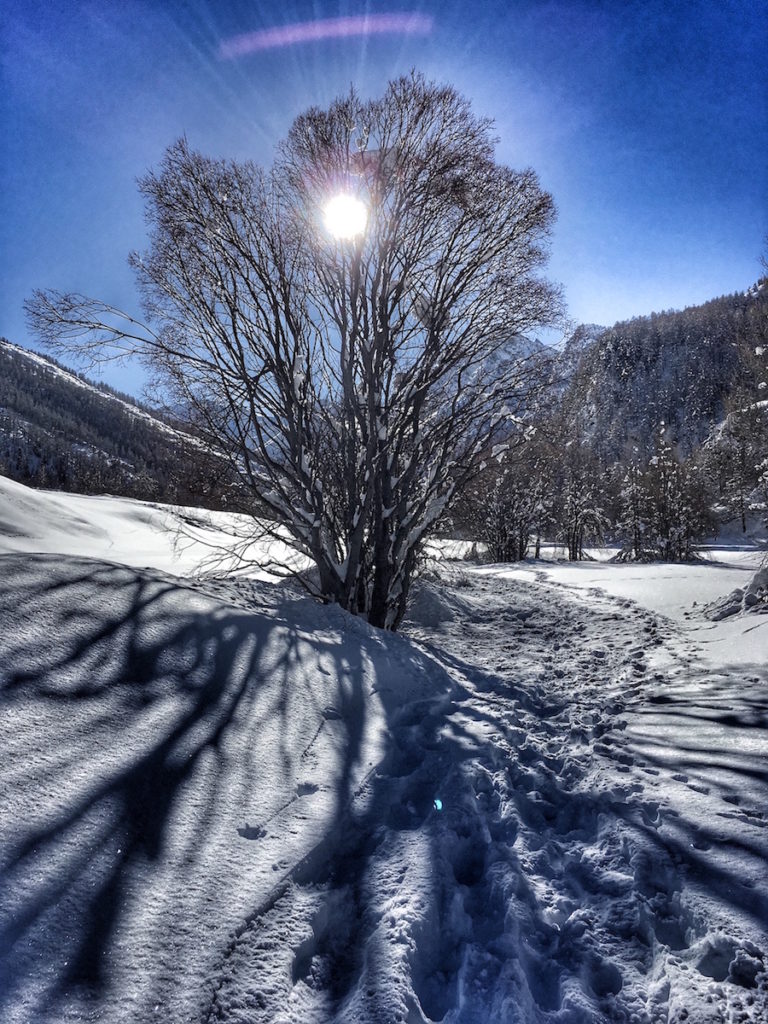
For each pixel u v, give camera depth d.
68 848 2.15
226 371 7.15
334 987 1.93
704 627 8.07
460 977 1.92
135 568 5.70
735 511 32.91
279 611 6.23
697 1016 1.74
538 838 2.77
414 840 2.68
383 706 4.51
